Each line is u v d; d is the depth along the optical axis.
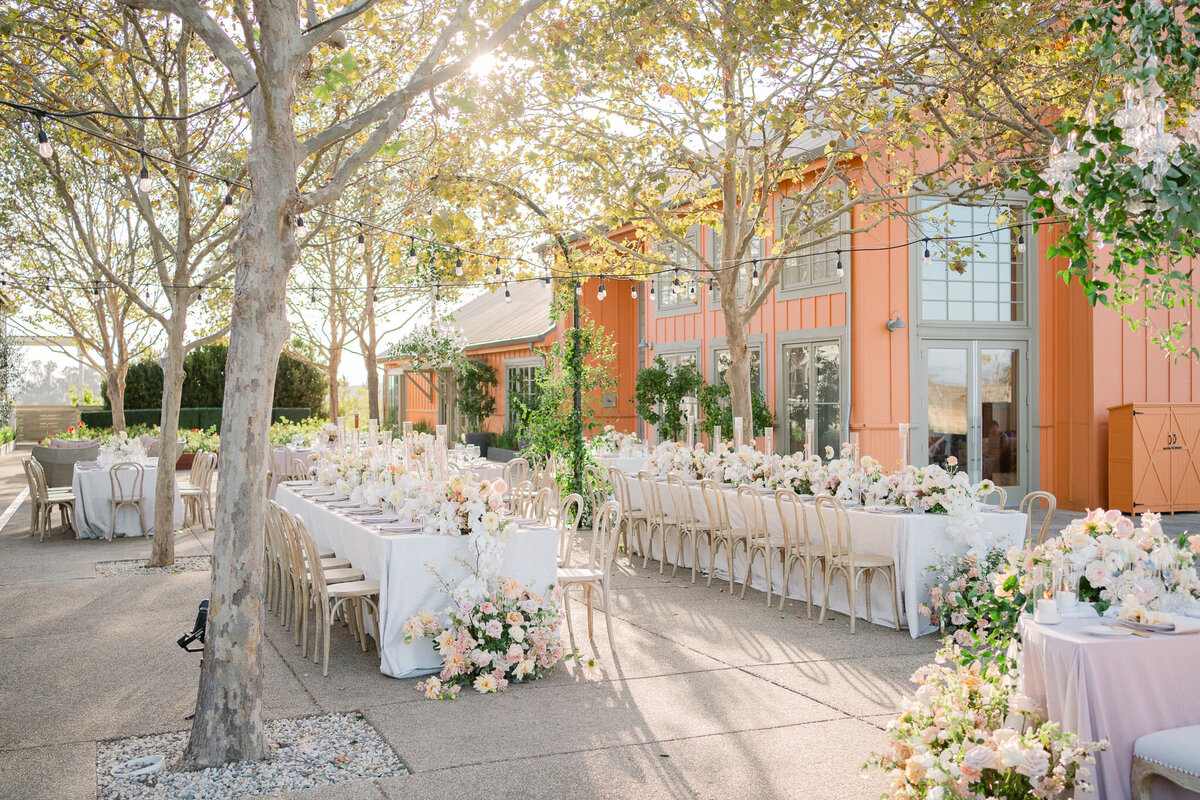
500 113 7.84
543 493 7.40
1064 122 3.69
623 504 10.27
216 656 4.10
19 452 31.66
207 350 30.47
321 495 8.66
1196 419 12.64
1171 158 3.34
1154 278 11.89
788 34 7.92
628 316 19.61
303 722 4.70
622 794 3.78
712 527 8.43
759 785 3.87
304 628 6.10
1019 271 13.40
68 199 8.90
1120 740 3.16
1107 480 13.01
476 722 4.68
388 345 31.56
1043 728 3.10
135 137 8.44
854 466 7.90
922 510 6.91
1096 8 3.93
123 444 12.45
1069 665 3.20
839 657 5.94
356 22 7.76
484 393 24.75
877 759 3.68
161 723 4.67
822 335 13.41
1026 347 13.45
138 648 6.16
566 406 12.17
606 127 9.72
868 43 8.45
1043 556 3.72
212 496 14.75
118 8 8.01
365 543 6.27
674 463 10.16
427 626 5.40
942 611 6.38
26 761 4.15
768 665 5.75
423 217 8.87
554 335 20.69
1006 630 4.16
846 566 6.84
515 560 5.81
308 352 24.09
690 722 4.67
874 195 9.59
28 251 14.08
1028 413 13.48
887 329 12.68
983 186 8.75
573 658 5.82
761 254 14.07
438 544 5.61
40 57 8.16
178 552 10.30
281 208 4.16
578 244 15.19
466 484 5.70
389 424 32.91
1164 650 3.24
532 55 6.84
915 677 3.72
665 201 14.32
